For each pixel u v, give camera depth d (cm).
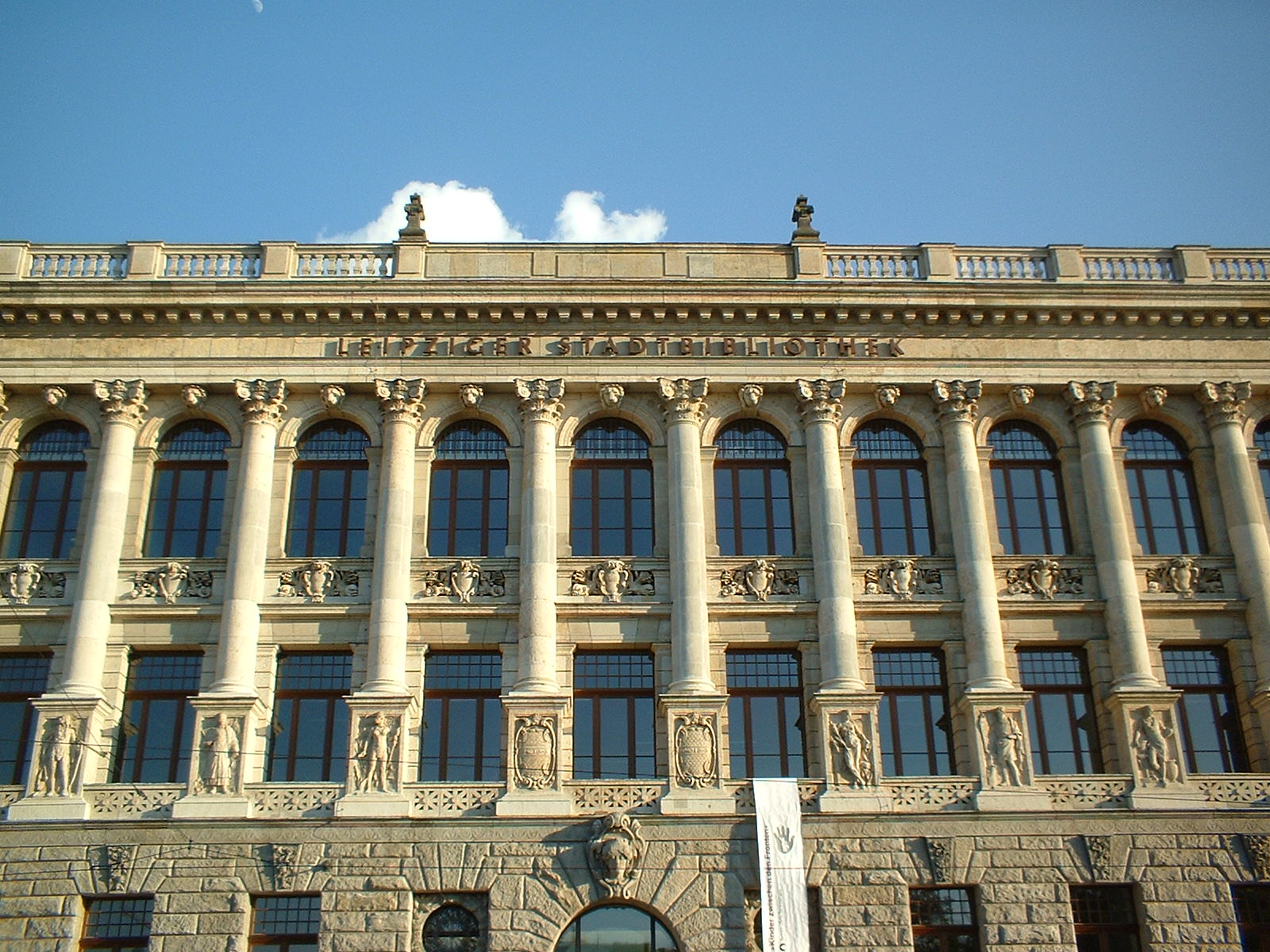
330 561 4006
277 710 3884
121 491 4059
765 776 3847
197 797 3672
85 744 3722
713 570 4041
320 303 4194
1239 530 4128
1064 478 4247
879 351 4272
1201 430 4300
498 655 3959
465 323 4250
